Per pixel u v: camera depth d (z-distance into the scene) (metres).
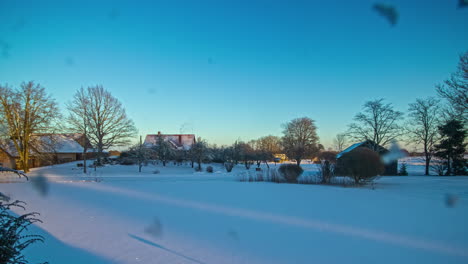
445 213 9.31
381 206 10.64
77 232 6.95
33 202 11.73
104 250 5.64
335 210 9.84
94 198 12.84
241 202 11.57
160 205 10.87
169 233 6.88
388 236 6.65
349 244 6.06
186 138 68.44
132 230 7.16
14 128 35.66
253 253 5.50
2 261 3.32
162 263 4.96
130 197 13.13
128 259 5.15
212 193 14.59
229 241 6.27
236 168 48.72
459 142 33.56
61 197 13.22
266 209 10.02
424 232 6.97
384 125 37.72
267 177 23.59
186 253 5.50
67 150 53.06
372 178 19.12
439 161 36.84
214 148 55.59
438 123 34.09
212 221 8.17
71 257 5.23
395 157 19.70
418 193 14.69
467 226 7.55
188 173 37.62
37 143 37.19
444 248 5.78
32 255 5.32
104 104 41.09
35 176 30.89
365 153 18.56
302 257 5.30
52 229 7.25
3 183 21.06
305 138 58.34
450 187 18.36
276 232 7.00
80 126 38.75
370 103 38.34
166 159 52.81
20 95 35.47
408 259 5.21
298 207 10.41
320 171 21.61
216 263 5.00
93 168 40.66
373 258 5.25
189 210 9.86
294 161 62.00
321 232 7.02
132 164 47.06
